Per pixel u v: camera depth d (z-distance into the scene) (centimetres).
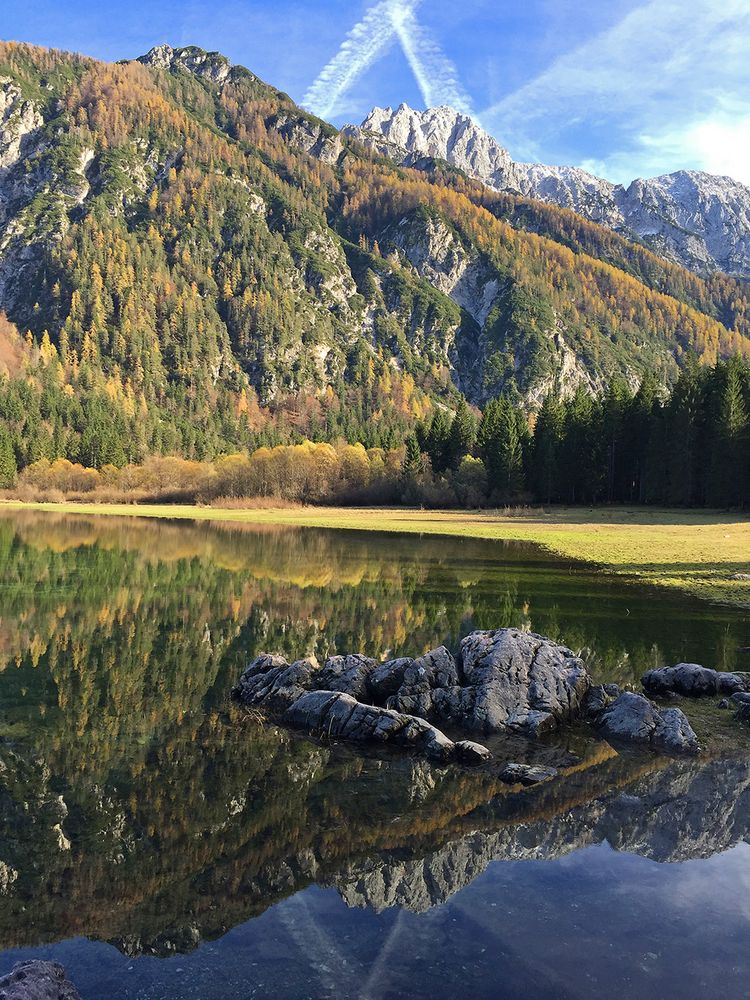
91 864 807
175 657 1870
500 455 10344
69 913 702
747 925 674
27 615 2367
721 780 1113
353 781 1099
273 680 1554
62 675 1672
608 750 1277
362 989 566
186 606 2605
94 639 2050
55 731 1291
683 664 1638
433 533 6303
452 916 688
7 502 11412
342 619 2408
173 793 1029
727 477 7825
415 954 621
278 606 2641
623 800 1024
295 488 11512
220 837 883
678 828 920
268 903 721
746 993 562
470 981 576
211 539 5566
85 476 12912
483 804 1005
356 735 1314
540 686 1476
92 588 2967
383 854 840
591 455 9850
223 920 689
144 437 17700
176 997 566
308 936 654
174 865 807
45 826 907
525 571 3694
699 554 4262
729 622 2356
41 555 4162
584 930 660
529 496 10325
